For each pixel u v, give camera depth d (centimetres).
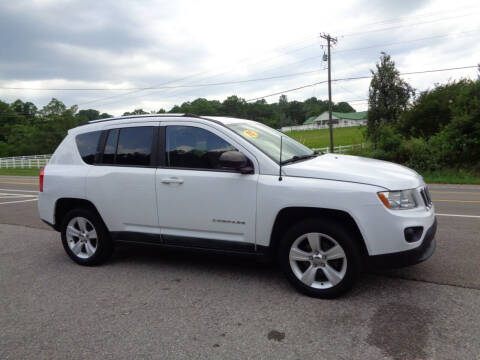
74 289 434
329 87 3136
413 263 355
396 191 357
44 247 624
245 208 400
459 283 403
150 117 472
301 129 9794
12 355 304
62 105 9131
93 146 504
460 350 283
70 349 309
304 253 385
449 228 641
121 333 330
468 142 2017
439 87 2834
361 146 3061
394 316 338
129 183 462
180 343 310
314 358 281
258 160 402
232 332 323
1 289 444
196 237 433
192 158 436
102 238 496
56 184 515
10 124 9100
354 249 362
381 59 3569
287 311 356
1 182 2148
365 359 277
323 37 3073
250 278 443
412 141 2288
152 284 438
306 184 374
